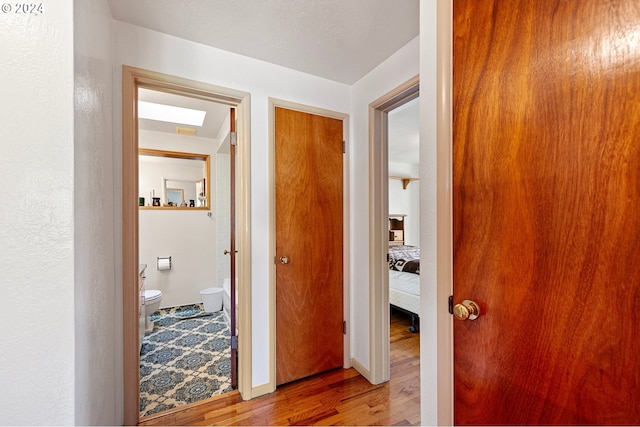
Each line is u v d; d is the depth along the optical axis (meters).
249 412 1.58
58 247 0.72
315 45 1.65
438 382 0.87
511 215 0.68
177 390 1.80
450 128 0.84
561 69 0.58
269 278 1.81
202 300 3.49
